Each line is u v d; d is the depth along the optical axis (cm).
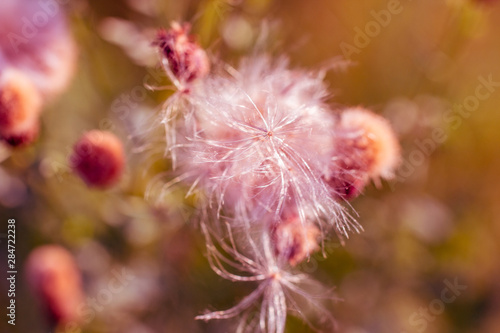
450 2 23
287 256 19
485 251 27
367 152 19
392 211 25
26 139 20
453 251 26
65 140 23
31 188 23
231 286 23
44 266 22
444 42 24
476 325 26
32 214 23
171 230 23
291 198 18
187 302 23
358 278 25
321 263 24
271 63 21
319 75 20
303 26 24
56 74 21
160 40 19
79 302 23
